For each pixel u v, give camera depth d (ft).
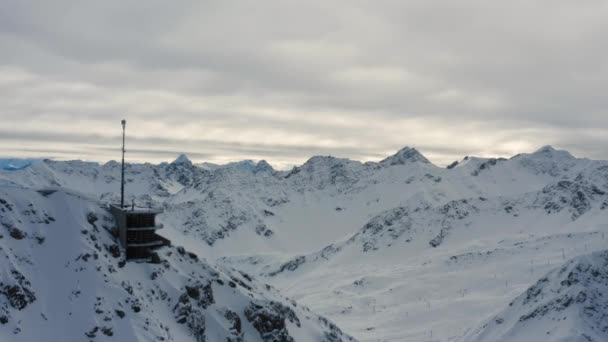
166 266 440.86
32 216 413.59
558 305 615.57
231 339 429.79
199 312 423.23
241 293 482.28
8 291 357.61
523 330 620.08
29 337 345.31
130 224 433.07
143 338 361.51
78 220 419.54
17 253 387.14
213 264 556.51
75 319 360.89
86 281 381.60
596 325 577.84
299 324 526.57
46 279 382.22
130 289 391.24
